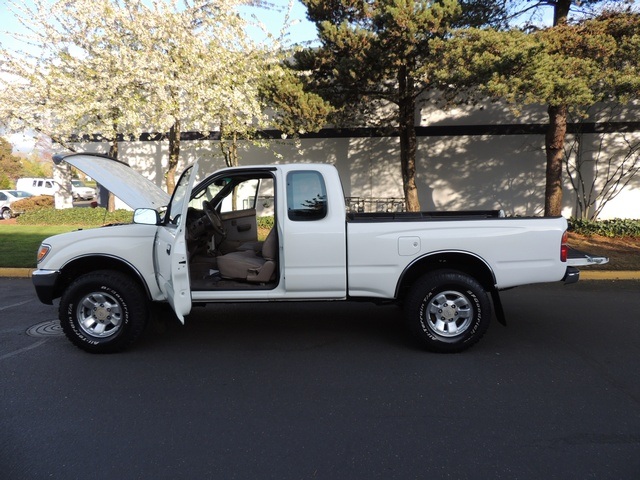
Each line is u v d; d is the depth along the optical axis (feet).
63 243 16.29
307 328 19.12
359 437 10.87
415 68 35.88
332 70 36.11
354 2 34.47
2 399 12.85
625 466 9.68
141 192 18.10
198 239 17.66
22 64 42.27
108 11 38.63
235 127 41.60
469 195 49.08
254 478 9.37
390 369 14.84
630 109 45.39
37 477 9.39
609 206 47.19
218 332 18.61
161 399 12.85
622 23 29.48
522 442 10.60
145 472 9.56
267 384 13.80
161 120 39.58
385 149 49.78
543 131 47.78
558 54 29.30
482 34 28.94
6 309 22.26
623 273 27.86
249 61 39.99
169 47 39.40
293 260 15.75
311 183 15.94
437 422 11.53
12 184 136.15
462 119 48.37
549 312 21.26
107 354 16.24
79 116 40.22
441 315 15.98
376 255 15.76
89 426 11.41
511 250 15.80
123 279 16.10
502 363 15.28
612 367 14.93
